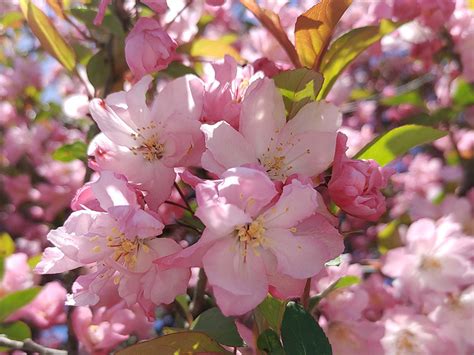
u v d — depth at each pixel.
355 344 0.35
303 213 0.21
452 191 0.55
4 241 0.46
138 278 0.23
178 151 0.24
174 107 0.24
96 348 0.37
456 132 0.57
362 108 0.70
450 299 0.40
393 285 0.42
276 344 0.24
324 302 0.36
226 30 0.56
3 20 0.56
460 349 0.39
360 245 0.54
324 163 0.23
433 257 0.40
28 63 0.69
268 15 0.30
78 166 0.63
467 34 0.47
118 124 0.24
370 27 0.30
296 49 0.30
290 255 0.22
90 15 0.34
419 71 0.69
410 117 0.53
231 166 0.22
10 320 0.39
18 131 0.68
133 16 0.37
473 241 0.40
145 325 0.38
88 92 0.35
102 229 0.22
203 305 0.31
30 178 0.69
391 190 0.59
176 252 0.22
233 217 0.20
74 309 0.37
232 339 0.26
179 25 0.37
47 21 0.33
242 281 0.21
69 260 0.23
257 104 0.23
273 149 0.23
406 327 0.39
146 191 0.24
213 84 0.25
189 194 0.31
